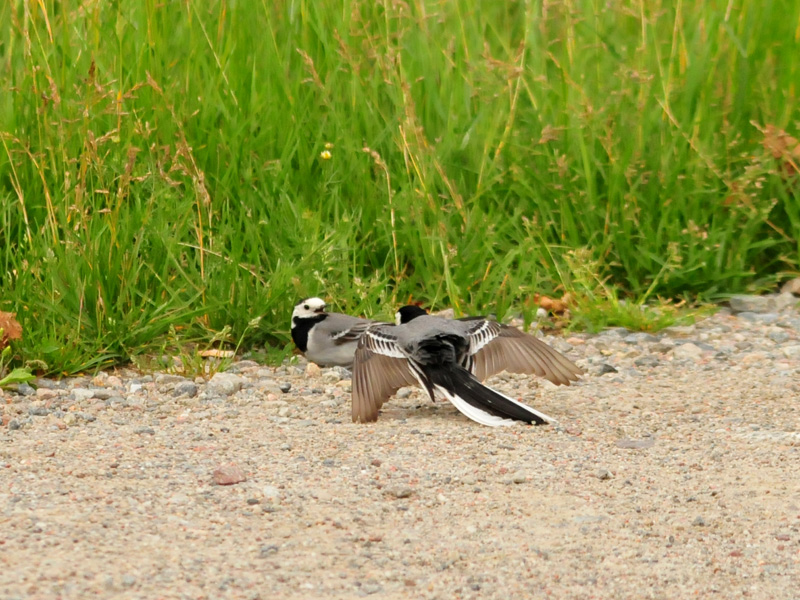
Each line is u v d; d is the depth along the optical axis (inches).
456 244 550.9
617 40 621.9
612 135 583.5
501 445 376.8
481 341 405.4
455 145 589.6
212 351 483.5
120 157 525.3
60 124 508.4
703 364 483.8
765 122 597.3
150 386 443.2
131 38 578.6
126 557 280.2
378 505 322.7
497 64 566.3
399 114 567.8
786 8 620.7
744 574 284.4
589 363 481.7
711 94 603.2
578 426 398.9
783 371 469.7
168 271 510.0
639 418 410.6
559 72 609.6
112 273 484.1
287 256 518.6
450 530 306.7
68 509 310.0
